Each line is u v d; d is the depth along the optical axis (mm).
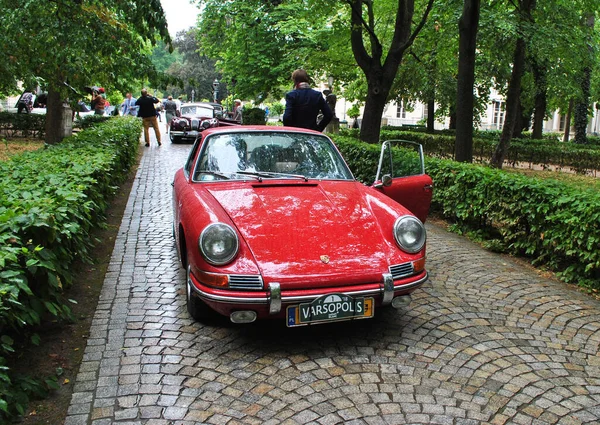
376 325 3992
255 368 3299
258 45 22688
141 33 9930
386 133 21266
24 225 3352
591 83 27109
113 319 4023
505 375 3273
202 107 21578
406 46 11531
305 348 3588
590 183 13914
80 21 8625
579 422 2791
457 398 2992
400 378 3203
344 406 2887
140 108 17406
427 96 25422
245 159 4637
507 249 6359
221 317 4090
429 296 4680
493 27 11688
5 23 7910
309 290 3369
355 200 4180
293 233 3629
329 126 17156
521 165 18734
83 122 17844
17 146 14664
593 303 4641
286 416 2785
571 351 3650
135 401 2910
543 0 13047
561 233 5375
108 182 7027
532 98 22000
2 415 2660
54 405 2881
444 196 7703
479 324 4070
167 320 4023
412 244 3732
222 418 2762
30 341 3584
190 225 3699
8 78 8625
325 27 19750
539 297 4738
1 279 2822
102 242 6254
